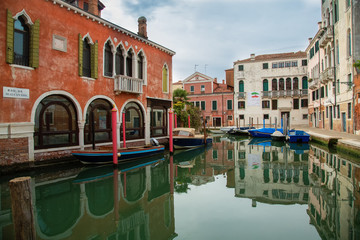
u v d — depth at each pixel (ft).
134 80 46.26
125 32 45.75
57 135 35.22
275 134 73.56
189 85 131.95
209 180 30.50
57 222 18.75
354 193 24.13
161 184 28.86
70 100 36.88
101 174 32.22
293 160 42.52
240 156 47.85
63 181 28.86
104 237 16.58
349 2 58.44
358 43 55.83
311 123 103.55
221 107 125.59
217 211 20.57
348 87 59.57
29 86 31.63
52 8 34.35
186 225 17.90
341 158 42.50
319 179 29.68
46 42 33.55
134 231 17.39
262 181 29.66
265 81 118.62
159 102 55.52
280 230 16.80
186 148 56.59
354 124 57.00
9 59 29.50
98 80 40.86
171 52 59.36
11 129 29.55
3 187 25.53
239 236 16.06
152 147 43.39
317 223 17.78
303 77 113.19
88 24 39.32
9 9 29.78
